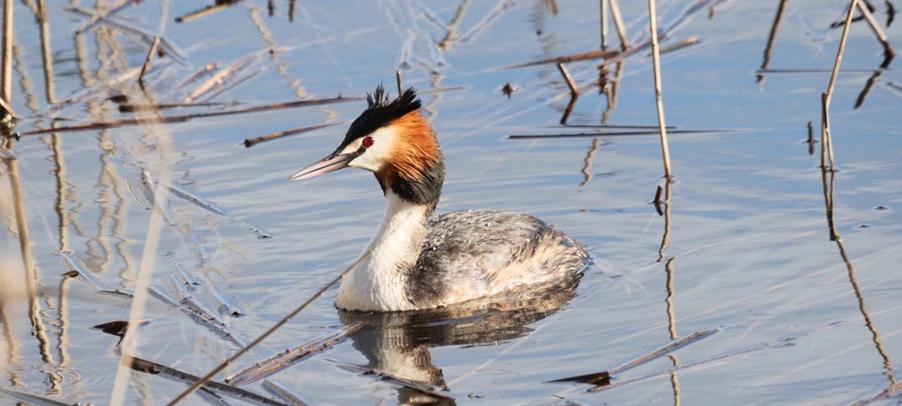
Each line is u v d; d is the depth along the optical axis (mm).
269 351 12664
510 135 18781
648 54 21969
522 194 16844
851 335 12406
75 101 20469
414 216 14117
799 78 20406
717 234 15320
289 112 19844
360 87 20641
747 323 12852
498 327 13273
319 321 13539
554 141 18562
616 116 19375
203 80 21172
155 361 12367
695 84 20453
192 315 13523
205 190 17109
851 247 14633
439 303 13977
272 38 22859
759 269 14242
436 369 12148
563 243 15062
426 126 14078
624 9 24188
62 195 17000
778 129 18484
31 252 15109
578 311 13539
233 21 23719
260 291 14188
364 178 17516
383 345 12867
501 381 11773
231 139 18938
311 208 16484
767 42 22031
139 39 22953
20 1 24703
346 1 24656
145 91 20391
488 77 21078
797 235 15078
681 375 11703
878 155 17312
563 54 21969
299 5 24500
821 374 11570
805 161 17312
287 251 15203
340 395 11555
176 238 15562
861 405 10859
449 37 22844
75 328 13211
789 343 12289
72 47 22703
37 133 19391
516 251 14555
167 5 24484
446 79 21000
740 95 19875
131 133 19344
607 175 17312
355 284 13891
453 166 17828
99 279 14391
